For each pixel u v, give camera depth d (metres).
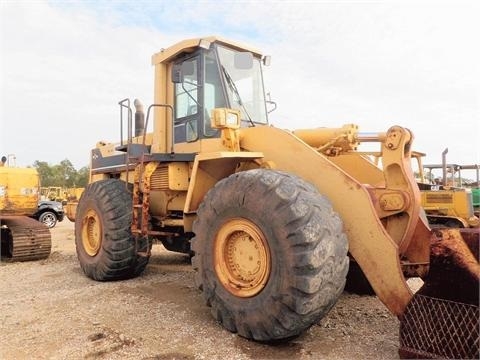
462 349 2.55
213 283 3.53
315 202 3.09
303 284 2.87
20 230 7.47
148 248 5.45
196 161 4.04
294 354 3.00
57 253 8.48
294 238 2.94
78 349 3.16
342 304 4.18
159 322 3.70
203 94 4.97
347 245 3.10
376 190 3.42
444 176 10.61
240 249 3.41
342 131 4.07
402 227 3.35
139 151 5.54
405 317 2.84
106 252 5.37
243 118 5.06
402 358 2.82
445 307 2.65
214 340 3.26
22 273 6.29
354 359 2.91
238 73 5.14
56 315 3.98
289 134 3.78
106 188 5.64
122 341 3.29
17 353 3.13
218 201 3.54
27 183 7.98
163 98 5.59
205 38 5.01
